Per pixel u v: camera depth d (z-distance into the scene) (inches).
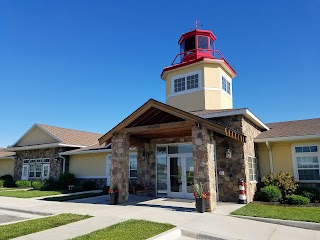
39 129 972.6
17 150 1016.9
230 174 460.1
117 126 467.5
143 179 567.8
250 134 516.7
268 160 549.6
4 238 241.1
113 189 456.1
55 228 279.6
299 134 503.2
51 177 895.7
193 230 272.7
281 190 480.4
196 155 390.0
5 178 1006.4
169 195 529.0
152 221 305.4
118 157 473.4
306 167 511.5
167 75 692.1
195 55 668.7
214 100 619.5
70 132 1023.6
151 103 426.6
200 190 370.6
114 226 280.7
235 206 406.9
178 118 438.9
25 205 459.8
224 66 655.8
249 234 261.3
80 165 868.0
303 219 302.4
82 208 410.6
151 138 558.6
